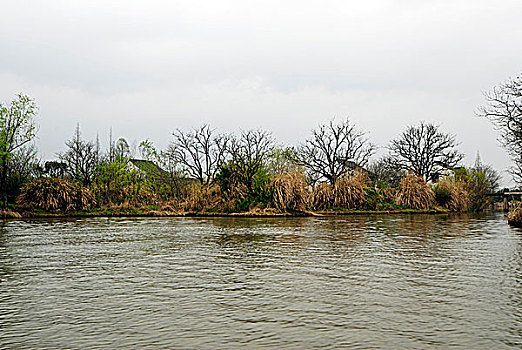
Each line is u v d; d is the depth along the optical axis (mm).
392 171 62812
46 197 33438
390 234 19984
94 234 20094
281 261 12289
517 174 26359
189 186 40031
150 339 6172
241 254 13641
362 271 10789
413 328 6551
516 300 8039
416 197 42469
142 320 6996
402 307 7625
